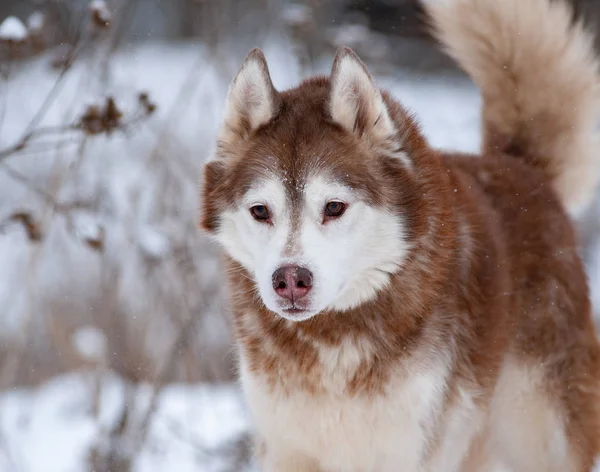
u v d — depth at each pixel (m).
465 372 6.09
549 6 7.64
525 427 6.86
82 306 11.20
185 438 8.36
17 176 7.79
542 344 6.78
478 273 6.27
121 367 9.21
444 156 6.98
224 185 5.71
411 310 5.68
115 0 11.55
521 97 7.60
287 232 5.30
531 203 7.01
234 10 14.16
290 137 5.55
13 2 18.81
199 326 9.12
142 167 11.42
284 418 5.77
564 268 6.95
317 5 12.60
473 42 7.72
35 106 14.91
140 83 15.70
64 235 12.14
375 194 5.48
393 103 5.99
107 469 7.83
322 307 5.23
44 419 9.08
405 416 5.68
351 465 5.87
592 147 7.83
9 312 10.78
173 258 9.33
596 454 7.04
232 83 5.72
